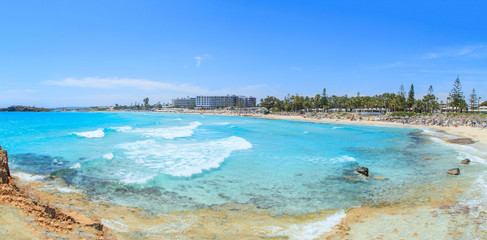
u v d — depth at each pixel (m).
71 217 7.87
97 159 16.84
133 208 9.70
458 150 24.69
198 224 8.55
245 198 11.27
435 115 81.81
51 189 11.08
